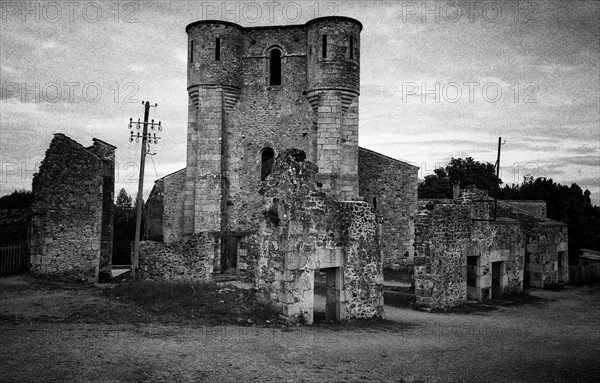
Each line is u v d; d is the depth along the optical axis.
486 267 19.78
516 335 13.30
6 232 19.92
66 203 19.53
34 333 10.15
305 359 9.04
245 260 27.12
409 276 30.06
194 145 30.06
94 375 7.59
